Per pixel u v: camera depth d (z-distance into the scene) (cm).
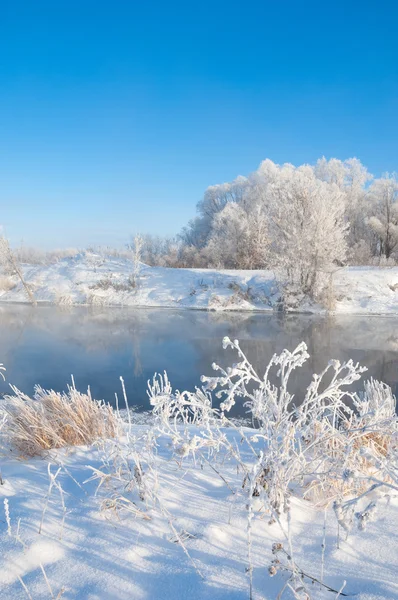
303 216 2409
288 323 1988
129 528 208
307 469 247
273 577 170
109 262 3356
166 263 4219
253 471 190
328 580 169
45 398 416
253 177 5075
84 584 172
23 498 250
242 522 208
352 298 2394
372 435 300
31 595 167
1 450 355
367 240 3747
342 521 183
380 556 181
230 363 1252
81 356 1343
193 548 190
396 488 178
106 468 287
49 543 200
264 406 237
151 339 1625
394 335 1659
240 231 3344
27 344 1530
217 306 2514
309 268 2380
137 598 163
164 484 252
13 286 3175
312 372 1136
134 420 766
